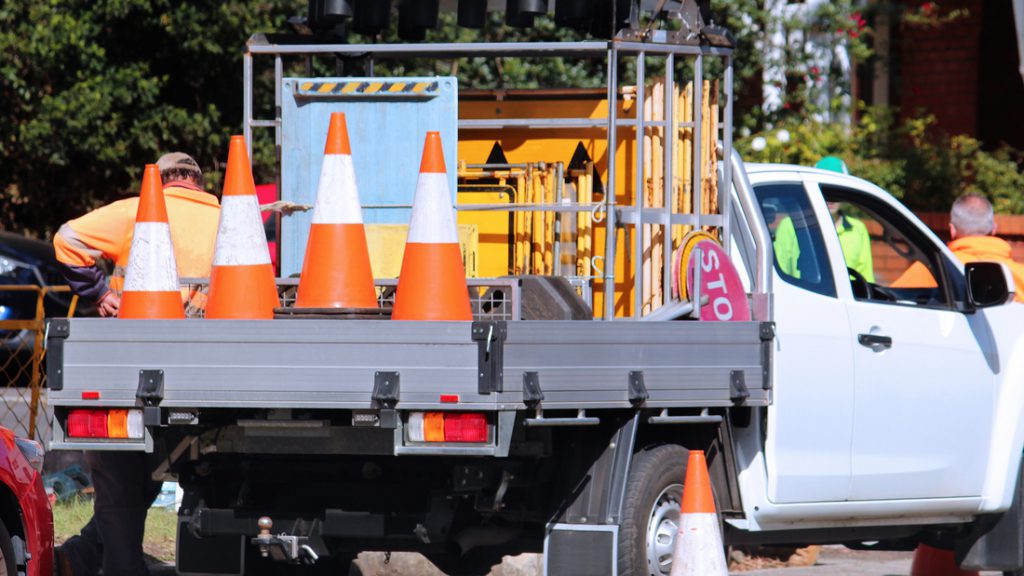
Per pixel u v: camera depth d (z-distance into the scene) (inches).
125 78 1660.9
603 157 825.5
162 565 889.5
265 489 697.0
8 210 1877.5
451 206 644.1
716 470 759.7
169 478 698.8
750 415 764.0
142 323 631.8
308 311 645.3
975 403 894.4
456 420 602.9
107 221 816.9
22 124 1694.1
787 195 834.8
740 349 717.3
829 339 807.7
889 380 839.7
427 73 1635.1
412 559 917.2
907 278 909.8
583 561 676.1
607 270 721.0
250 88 796.6
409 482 679.7
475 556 773.9
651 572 702.5
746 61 1685.5
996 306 875.4
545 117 841.5
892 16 1802.4
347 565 800.9
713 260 748.0
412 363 604.1
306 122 768.9
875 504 834.2
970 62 1936.5
